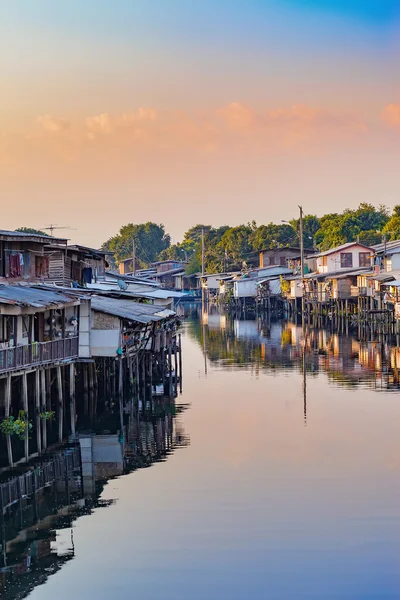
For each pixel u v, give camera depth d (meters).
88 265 53.38
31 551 20.02
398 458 27.44
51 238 41.91
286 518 21.81
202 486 24.64
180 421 34.19
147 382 45.25
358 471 25.92
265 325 86.31
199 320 97.06
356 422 33.31
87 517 22.23
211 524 21.50
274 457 27.86
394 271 73.62
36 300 31.64
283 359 54.59
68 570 18.95
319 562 19.19
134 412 36.19
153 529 21.25
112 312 36.56
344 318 79.81
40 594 17.78
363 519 21.66
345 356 55.22
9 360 29.77
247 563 19.17
